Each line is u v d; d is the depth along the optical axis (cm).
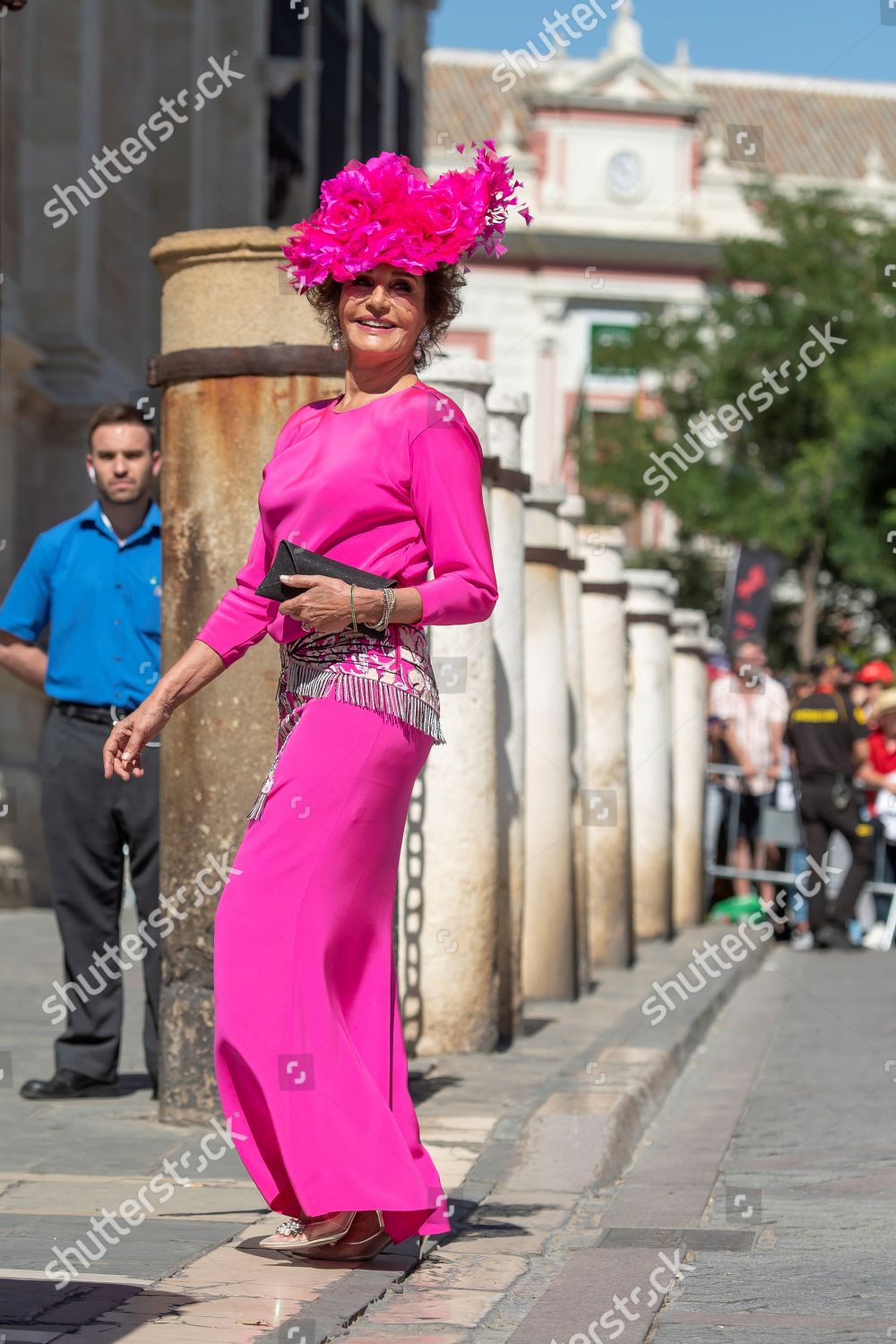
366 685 596
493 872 1118
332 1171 584
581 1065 1045
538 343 7875
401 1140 593
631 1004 1419
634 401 6334
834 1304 600
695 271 7956
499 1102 924
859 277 6134
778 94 8856
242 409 845
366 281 613
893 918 2448
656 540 7038
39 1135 817
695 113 8050
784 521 5797
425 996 1105
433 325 634
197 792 843
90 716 932
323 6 3722
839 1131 951
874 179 8431
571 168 7994
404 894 1104
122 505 941
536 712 1408
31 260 2486
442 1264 630
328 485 605
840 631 6303
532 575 1403
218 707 843
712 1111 1017
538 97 8006
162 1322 529
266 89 3080
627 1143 877
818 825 2328
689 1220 727
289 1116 586
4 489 2338
